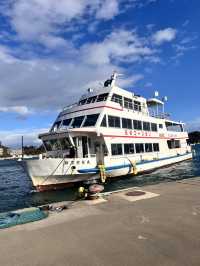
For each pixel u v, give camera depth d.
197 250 4.95
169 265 4.43
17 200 18.95
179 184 11.87
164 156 28.78
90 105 21.12
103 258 4.85
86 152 19.88
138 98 25.39
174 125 35.19
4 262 4.93
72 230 6.47
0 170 63.47
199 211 7.45
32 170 18.72
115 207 8.42
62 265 4.68
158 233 5.93
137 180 22.61
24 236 6.26
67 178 18.59
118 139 21.38
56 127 22.52
